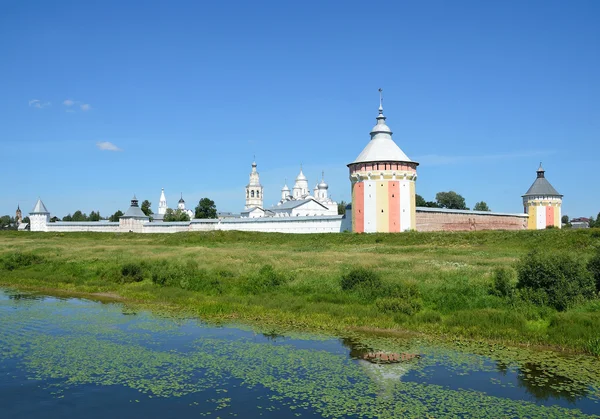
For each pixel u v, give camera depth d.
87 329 24.94
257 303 29.23
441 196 138.12
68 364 19.52
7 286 39.16
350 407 15.24
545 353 20.28
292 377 17.84
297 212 124.12
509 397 15.88
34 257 49.31
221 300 30.47
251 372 18.39
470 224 85.19
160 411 15.14
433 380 17.39
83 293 35.59
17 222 198.00
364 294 28.70
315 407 15.28
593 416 14.50
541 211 97.06
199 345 21.89
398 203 72.75
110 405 15.63
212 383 17.36
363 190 74.00
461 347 21.22
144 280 38.41
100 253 53.16
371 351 20.80
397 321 24.84
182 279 35.53
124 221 113.38
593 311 23.62
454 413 14.77
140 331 24.47
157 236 85.44
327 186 158.50
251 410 15.11
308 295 30.16
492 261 39.91
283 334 23.62
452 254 47.59
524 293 25.89
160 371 18.64
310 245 64.69
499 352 20.47
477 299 26.47
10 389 17.03
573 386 16.73
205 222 96.38
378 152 74.12
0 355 20.70
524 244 54.38
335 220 80.44
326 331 23.98
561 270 25.83
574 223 170.75
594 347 20.09
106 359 20.06
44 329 25.02
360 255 46.75
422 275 32.56
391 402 15.58
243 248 61.72
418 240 62.16
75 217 193.62
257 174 168.88
